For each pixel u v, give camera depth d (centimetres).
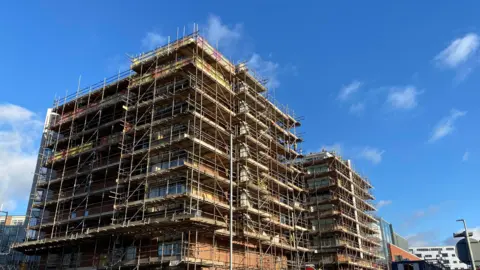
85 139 5453
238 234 4350
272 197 5209
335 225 6975
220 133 4706
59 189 5341
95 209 4753
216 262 3953
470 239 1791
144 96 4981
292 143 6700
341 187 7238
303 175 6738
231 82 5366
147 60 4978
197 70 4638
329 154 7750
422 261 5328
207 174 4200
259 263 4709
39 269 5191
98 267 4300
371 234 8462
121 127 5097
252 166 4944
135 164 4616
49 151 6200
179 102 4641
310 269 5312
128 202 4250
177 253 3938
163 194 4197
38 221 5738
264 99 5731
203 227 3859
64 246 4838
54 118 6162
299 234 5991
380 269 7950
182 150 4172
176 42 4919
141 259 3950
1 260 7306
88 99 5641
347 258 6675
